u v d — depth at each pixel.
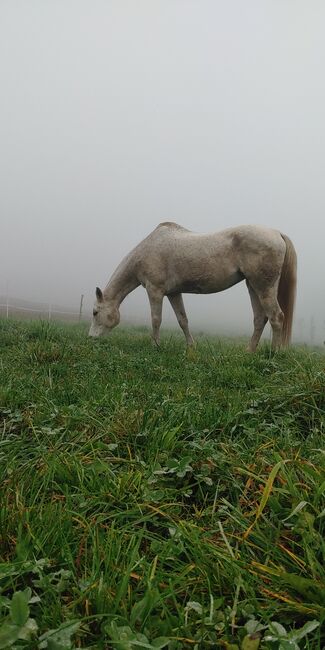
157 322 7.40
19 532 1.53
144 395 3.54
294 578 1.34
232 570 1.44
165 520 1.87
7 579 1.40
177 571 1.52
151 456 2.34
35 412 3.03
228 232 6.77
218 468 2.21
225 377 4.29
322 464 2.05
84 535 1.64
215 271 6.78
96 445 2.50
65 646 1.07
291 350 6.36
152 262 7.23
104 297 7.96
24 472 2.12
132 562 1.41
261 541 1.64
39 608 1.30
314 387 3.23
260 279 6.57
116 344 7.36
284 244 6.65
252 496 1.99
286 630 1.27
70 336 8.03
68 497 1.85
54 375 4.41
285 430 2.70
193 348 6.63
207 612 1.27
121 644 1.06
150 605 1.24
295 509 1.61
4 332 7.44
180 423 2.74
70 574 1.41
